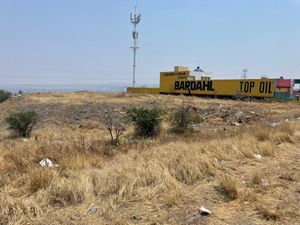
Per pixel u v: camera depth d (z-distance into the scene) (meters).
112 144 9.68
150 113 13.78
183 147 7.05
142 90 72.31
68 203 4.09
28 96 48.56
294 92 45.53
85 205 4.01
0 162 6.15
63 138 12.92
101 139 12.03
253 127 12.34
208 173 5.48
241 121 19.66
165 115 16.44
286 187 4.90
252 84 48.38
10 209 3.71
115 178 4.75
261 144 7.85
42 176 4.64
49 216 3.72
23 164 6.19
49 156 7.03
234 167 6.07
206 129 15.13
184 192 4.59
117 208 4.01
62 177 4.93
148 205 4.11
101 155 6.98
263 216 3.83
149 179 4.86
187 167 5.35
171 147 7.25
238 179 5.21
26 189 4.39
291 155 7.36
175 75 64.38
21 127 16.64
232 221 3.71
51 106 33.22
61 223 3.55
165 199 4.27
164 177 4.91
